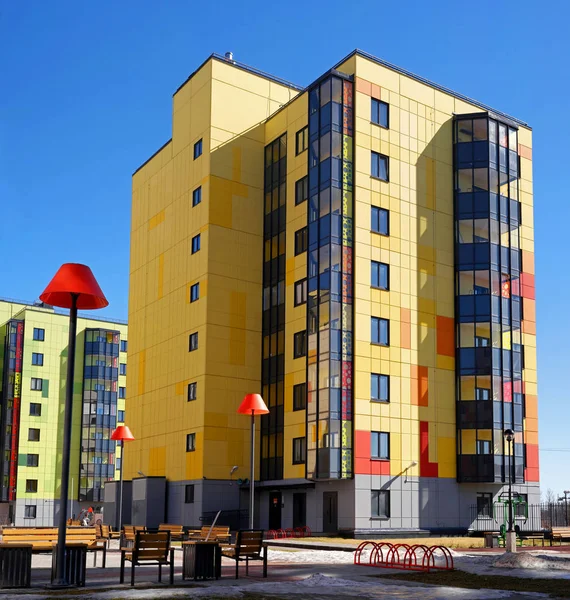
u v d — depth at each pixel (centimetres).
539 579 2006
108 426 10075
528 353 5347
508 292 5097
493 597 1612
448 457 4806
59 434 9925
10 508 9600
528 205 5556
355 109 4800
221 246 5194
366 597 1595
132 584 1786
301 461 4638
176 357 5381
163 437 5419
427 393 4794
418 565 2378
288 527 4750
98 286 1831
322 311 4562
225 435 4981
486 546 3681
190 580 1931
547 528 5181
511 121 5356
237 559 2034
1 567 1692
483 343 4934
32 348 9981
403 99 5044
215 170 5262
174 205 5688
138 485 5369
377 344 4628
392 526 4438
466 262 5056
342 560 2752
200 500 4838
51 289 1780
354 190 4709
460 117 5231
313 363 4584
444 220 5088
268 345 5147
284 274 5078
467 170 5162
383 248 4769
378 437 4519
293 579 1992
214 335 5059
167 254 5697
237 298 5188
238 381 5088
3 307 10600
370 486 4406
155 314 5769
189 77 5669
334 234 4588
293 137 5162
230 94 5422
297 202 5031
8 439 9631
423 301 4888
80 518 8112
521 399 5022
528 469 5175
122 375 10606
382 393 4600
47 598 1477
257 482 5012
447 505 4719
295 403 4778
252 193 5384
